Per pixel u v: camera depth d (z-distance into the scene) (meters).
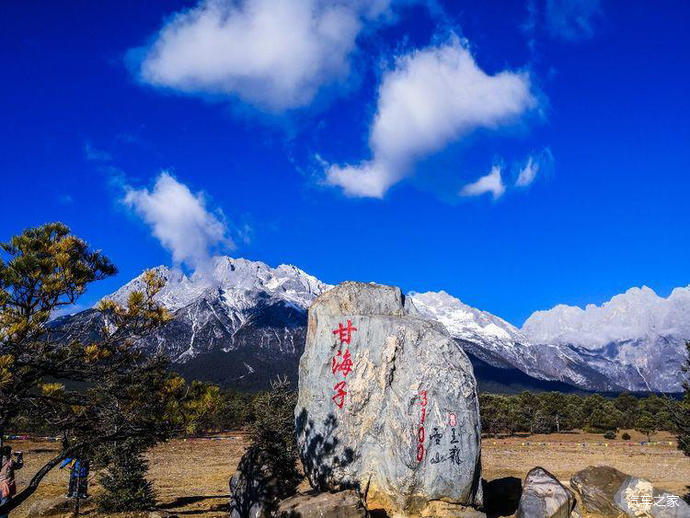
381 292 21.52
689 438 26.44
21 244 12.55
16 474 38.19
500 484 21.52
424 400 18.38
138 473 24.61
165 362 14.03
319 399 19.86
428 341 19.33
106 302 13.17
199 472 41.38
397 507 17.84
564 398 108.00
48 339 12.38
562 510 18.38
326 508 15.70
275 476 20.19
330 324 20.41
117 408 13.50
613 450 63.47
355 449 19.02
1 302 11.71
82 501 25.56
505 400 104.12
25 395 12.47
